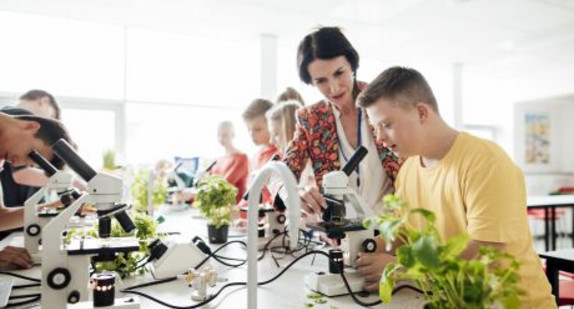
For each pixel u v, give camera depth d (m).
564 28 4.04
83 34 4.08
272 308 0.82
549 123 6.67
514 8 3.56
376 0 3.46
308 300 0.87
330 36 1.36
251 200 0.67
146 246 1.09
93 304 0.74
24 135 1.30
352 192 0.99
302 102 2.43
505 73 5.96
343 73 1.38
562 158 6.71
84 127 4.15
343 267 0.95
